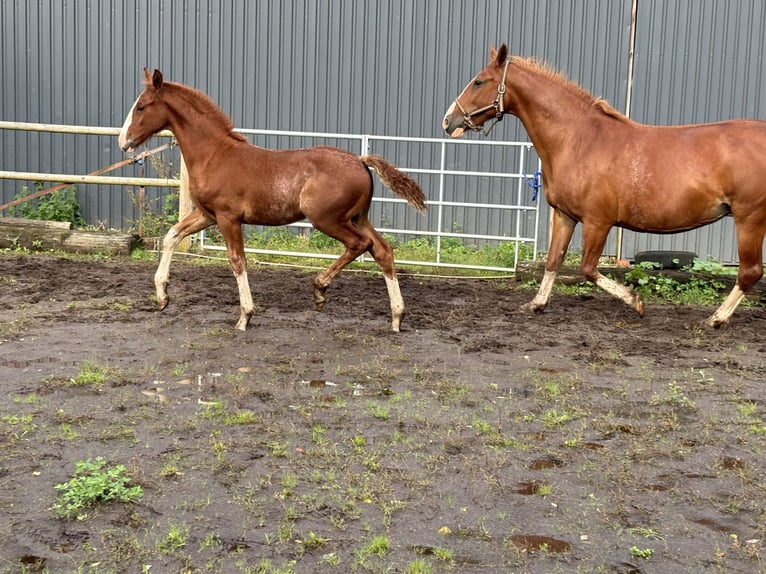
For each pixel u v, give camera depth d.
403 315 6.84
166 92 6.58
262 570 3.16
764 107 11.04
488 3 11.29
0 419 4.54
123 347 6.10
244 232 11.73
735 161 6.59
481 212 11.61
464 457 4.23
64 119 12.01
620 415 4.88
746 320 7.55
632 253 11.37
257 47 11.67
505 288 9.10
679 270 9.23
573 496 3.82
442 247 11.59
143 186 10.99
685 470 4.11
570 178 7.05
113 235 10.27
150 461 4.09
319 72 11.65
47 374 5.39
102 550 3.29
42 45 11.89
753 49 10.95
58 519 3.50
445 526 3.52
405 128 11.62
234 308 7.55
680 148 6.77
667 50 11.06
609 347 6.45
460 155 11.55
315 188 6.41
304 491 3.81
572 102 7.11
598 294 8.77
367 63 11.57
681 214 6.80
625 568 3.22
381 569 3.19
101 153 12.01
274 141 11.80
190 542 3.36
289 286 8.72
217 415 4.71
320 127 11.75
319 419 4.71
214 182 6.54
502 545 3.38
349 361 5.91
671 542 3.42
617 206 6.96
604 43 11.16
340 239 6.66
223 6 11.64
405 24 11.45
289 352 6.11
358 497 3.77
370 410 4.86
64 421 4.55
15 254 9.98
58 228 10.30
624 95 11.22
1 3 11.84
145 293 8.01
